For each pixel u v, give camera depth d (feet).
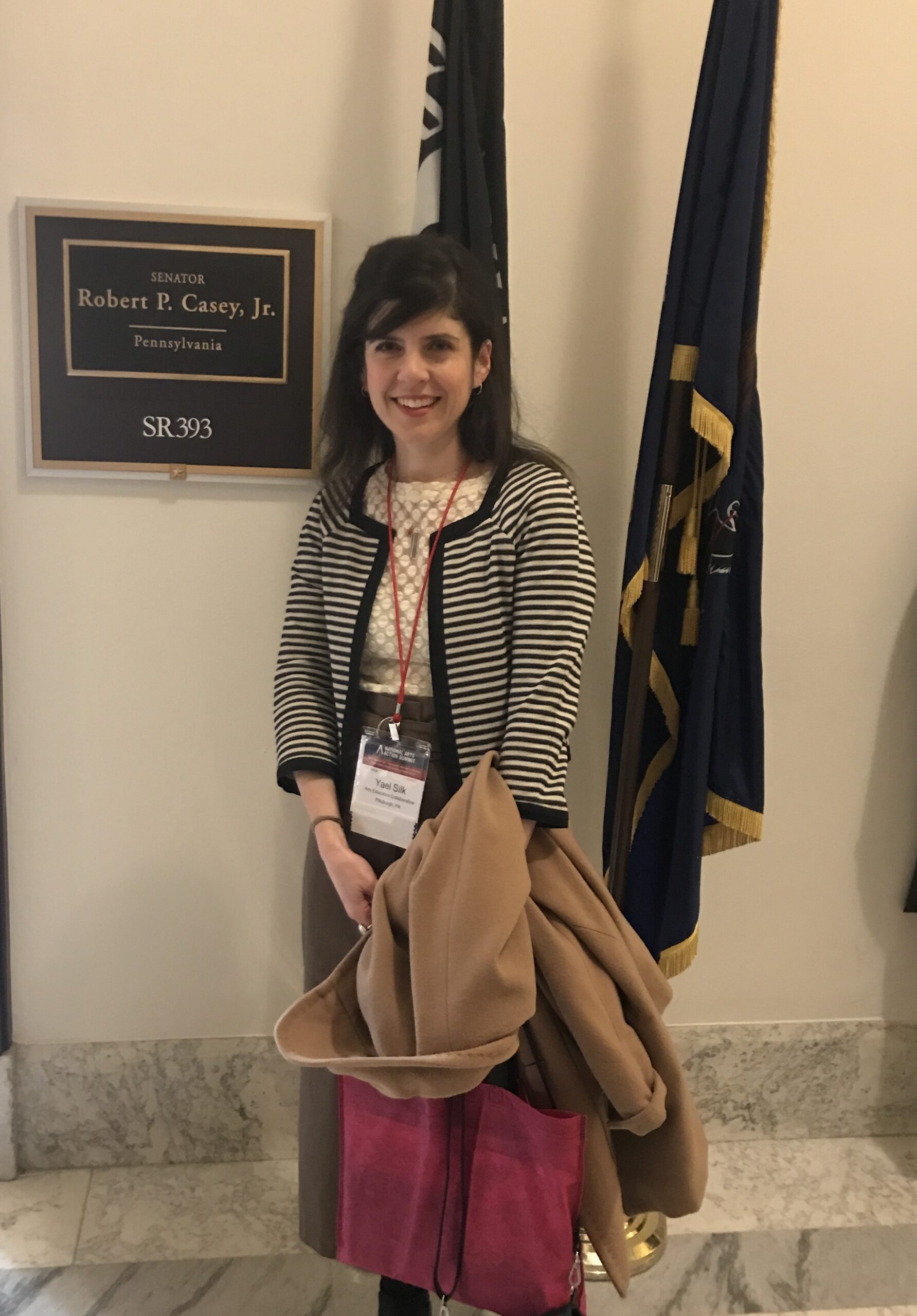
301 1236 4.52
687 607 4.70
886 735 5.53
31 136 4.49
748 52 4.06
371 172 4.64
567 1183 3.43
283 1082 5.50
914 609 5.37
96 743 5.10
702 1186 3.96
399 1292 4.23
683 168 4.56
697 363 4.27
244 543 4.94
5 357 4.67
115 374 4.66
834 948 5.77
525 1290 3.60
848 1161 5.74
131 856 5.24
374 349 3.77
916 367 5.08
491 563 3.78
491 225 4.31
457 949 3.26
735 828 4.75
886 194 4.88
